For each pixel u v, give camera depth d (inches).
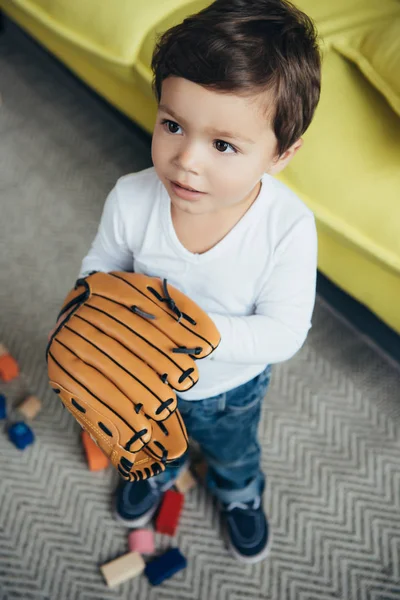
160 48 22.7
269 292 27.7
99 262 32.1
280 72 21.0
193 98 20.5
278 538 41.2
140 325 26.9
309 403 47.7
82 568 39.4
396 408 47.8
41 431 45.4
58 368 26.7
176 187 23.0
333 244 42.9
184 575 39.4
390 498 43.1
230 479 38.0
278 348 28.0
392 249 38.3
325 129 41.3
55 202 60.1
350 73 44.1
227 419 33.6
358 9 48.5
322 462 44.8
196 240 27.1
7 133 65.8
